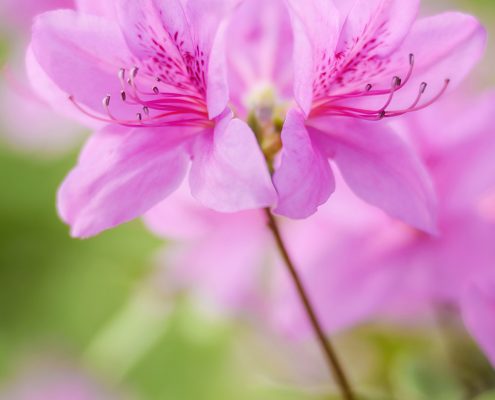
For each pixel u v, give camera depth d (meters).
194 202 0.46
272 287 0.49
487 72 0.57
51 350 0.64
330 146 0.40
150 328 0.53
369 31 0.40
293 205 0.37
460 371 0.46
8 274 0.66
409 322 0.49
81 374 0.62
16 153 0.68
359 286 0.45
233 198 0.37
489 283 0.41
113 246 0.58
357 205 0.46
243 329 0.51
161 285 0.51
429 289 0.45
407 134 0.43
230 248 0.49
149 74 0.40
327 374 0.49
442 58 0.40
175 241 0.51
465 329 0.46
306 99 0.39
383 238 0.46
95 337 0.63
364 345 0.49
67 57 0.39
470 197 0.44
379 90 0.40
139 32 0.40
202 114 0.40
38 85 0.40
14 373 0.64
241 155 0.37
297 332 0.45
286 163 0.37
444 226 0.45
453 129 0.45
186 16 0.39
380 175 0.40
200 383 0.57
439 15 0.40
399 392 0.47
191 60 0.40
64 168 0.69
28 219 0.67
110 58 0.40
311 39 0.38
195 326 0.52
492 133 0.44
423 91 0.40
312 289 0.45
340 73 0.40
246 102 0.42
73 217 0.39
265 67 0.43
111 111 0.40
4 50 0.68
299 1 0.38
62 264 0.65
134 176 0.39
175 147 0.40
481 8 0.65
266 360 0.50
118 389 0.60
